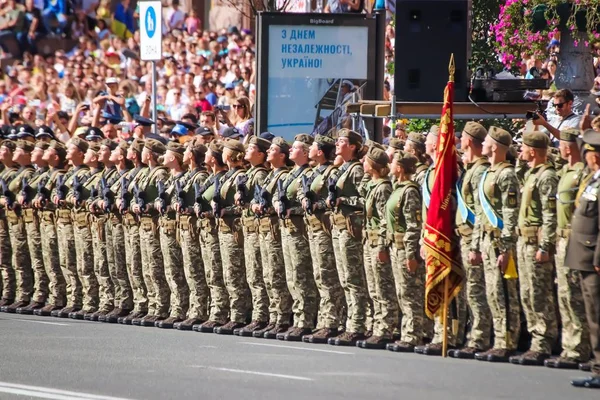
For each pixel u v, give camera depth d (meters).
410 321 28.59
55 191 36.28
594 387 23.62
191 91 56.03
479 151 27.75
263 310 31.58
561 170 26.86
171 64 61.12
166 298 34.00
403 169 28.73
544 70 37.00
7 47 69.88
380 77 38.72
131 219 34.47
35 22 69.81
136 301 34.66
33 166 37.88
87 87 61.91
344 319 30.33
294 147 30.97
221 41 63.22
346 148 29.86
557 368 26.03
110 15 69.94
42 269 37.38
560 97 30.92
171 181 33.59
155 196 33.97
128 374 24.91
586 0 32.66
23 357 27.11
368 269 29.23
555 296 27.52
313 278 30.69
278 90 38.28
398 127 38.94
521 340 28.41
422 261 28.56
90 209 35.41
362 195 29.47
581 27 33.03
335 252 29.81
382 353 28.19
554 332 26.67
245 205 31.59
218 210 32.03
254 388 23.38
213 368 25.61
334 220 29.70
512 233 26.62
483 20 41.00
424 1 33.75
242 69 57.62
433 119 37.84
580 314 25.88
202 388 23.41
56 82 62.91
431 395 22.70
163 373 25.02
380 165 29.02
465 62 33.84
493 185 26.89
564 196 25.89
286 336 30.52
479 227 27.16
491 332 28.39
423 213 28.31
